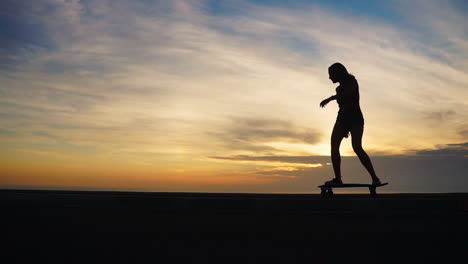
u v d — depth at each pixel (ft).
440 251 10.02
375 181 15.94
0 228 11.41
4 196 14.46
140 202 13.99
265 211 13.47
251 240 10.46
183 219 12.26
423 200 13.19
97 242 10.39
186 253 9.75
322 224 11.84
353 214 13.05
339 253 9.68
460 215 12.94
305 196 17.26
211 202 13.80
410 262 9.37
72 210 13.34
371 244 10.38
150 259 9.30
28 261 9.16
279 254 9.75
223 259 9.25
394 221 12.26
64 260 9.29
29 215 12.76
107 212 13.38
